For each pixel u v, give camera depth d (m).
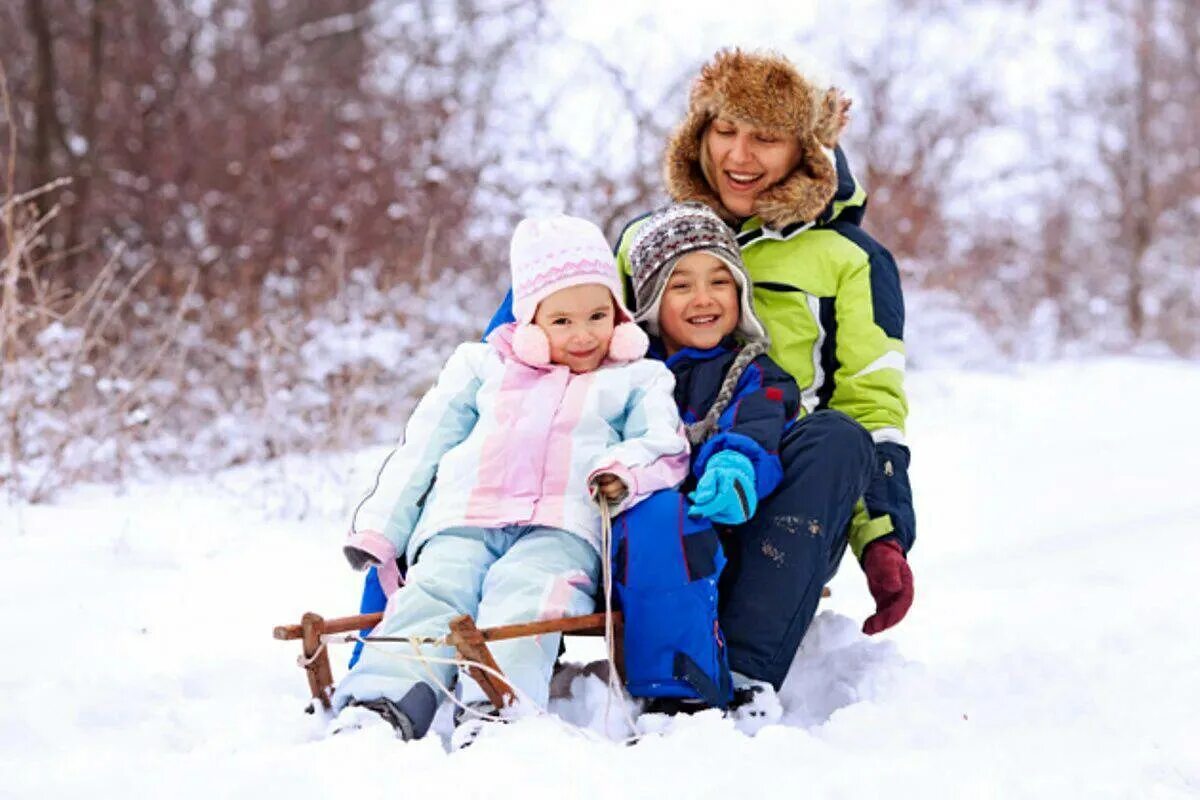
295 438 8.05
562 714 3.60
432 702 3.35
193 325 8.95
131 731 3.47
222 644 4.43
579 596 3.54
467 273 10.91
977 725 3.56
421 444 3.84
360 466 7.34
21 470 6.94
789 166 4.34
